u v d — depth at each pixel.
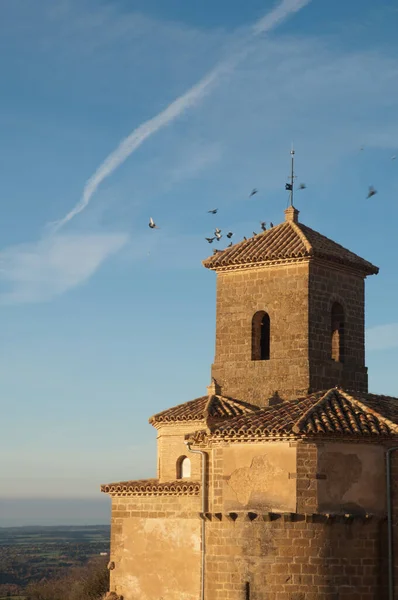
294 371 55.16
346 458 46.94
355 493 46.81
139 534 56.47
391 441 47.31
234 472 47.75
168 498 55.84
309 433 46.28
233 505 47.50
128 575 56.50
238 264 57.50
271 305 56.50
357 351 57.97
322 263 56.28
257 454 47.34
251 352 56.97
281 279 56.41
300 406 50.03
